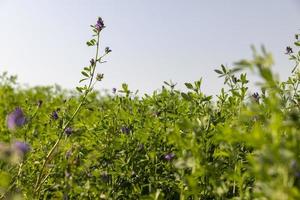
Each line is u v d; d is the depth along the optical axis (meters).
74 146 3.79
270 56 1.85
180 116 4.52
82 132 4.53
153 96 5.35
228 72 4.14
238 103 4.08
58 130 5.06
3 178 2.83
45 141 4.93
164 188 4.09
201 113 4.20
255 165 1.96
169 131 2.77
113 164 4.52
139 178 4.37
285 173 1.84
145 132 4.71
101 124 5.05
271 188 1.86
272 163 1.88
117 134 4.89
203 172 2.67
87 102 4.83
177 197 4.05
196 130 2.82
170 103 5.22
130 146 4.62
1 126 6.15
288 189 1.79
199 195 3.11
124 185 4.30
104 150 4.55
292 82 4.07
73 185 3.53
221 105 4.52
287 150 1.82
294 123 1.88
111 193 4.06
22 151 2.75
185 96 4.22
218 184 2.72
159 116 5.14
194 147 2.71
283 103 3.08
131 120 5.04
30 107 6.04
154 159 4.49
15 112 3.54
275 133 1.91
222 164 3.14
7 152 2.71
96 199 3.78
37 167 4.38
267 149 1.85
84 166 3.81
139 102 5.54
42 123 5.63
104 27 4.86
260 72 1.85
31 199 3.69
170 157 3.93
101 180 3.90
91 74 4.78
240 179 2.67
